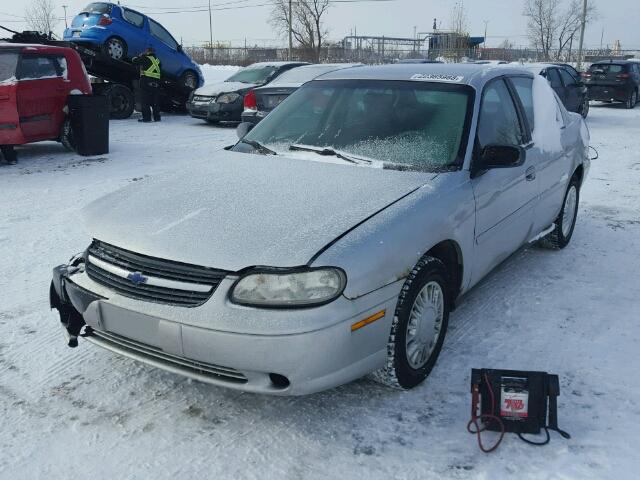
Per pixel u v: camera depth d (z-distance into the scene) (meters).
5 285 4.61
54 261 5.12
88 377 3.36
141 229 2.99
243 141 4.25
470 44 51.31
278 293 2.62
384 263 2.81
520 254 5.39
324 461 2.69
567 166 5.08
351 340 2.71
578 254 5.40
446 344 3.73
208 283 2.70
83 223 3.27
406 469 2.64
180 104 17.08
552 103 5.00
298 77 11.74
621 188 7.93
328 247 2.72
